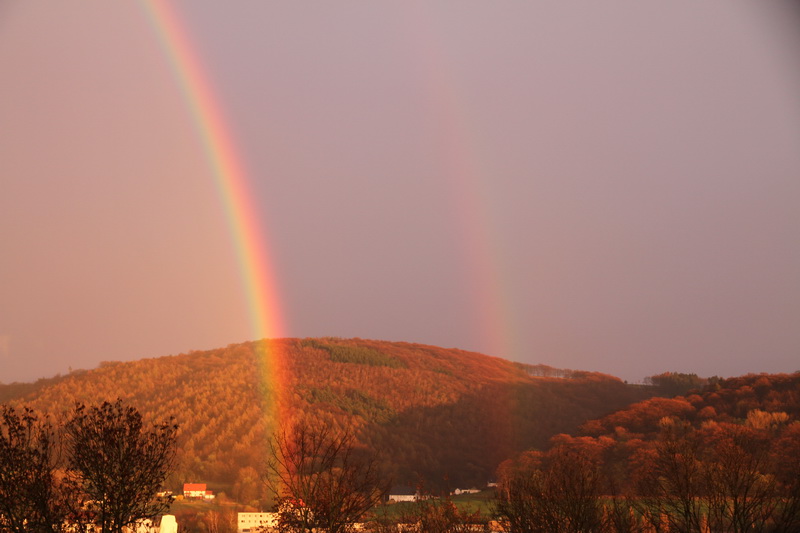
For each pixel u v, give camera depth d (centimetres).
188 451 16162
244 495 11962
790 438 5862
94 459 1875
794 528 2073
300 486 2600
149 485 1939
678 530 2291
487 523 2866
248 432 18012
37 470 1842
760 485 2261
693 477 2375
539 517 2559
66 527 1877
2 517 1820
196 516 9469
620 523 2506
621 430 13700
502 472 9144
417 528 2992
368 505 2717
